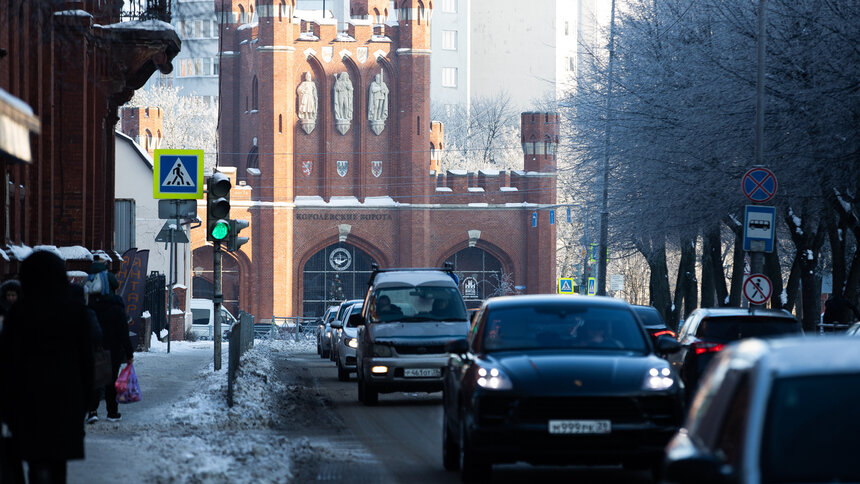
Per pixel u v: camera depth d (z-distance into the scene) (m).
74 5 62.94
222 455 30.88
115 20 70.38
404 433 40.03
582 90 107.19
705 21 83.75
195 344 110.81
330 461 31.91
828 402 12.16
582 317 29.78
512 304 30.31
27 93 55.16
